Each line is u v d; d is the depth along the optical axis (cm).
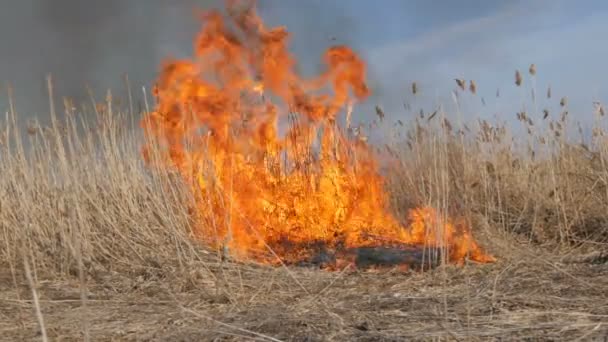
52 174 744
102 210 740
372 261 679
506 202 883
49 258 672
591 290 528
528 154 909
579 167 894
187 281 593
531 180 886
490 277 585
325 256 699
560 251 711
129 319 493
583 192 859
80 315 504
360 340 418
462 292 541
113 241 706
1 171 748
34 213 725
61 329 470
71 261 658
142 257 672
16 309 527
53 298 562
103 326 475
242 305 527
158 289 583
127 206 763
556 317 455
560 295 517
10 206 738
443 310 482
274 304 527
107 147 789
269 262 690
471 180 907
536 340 410
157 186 771
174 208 775
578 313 458
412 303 507
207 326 464
